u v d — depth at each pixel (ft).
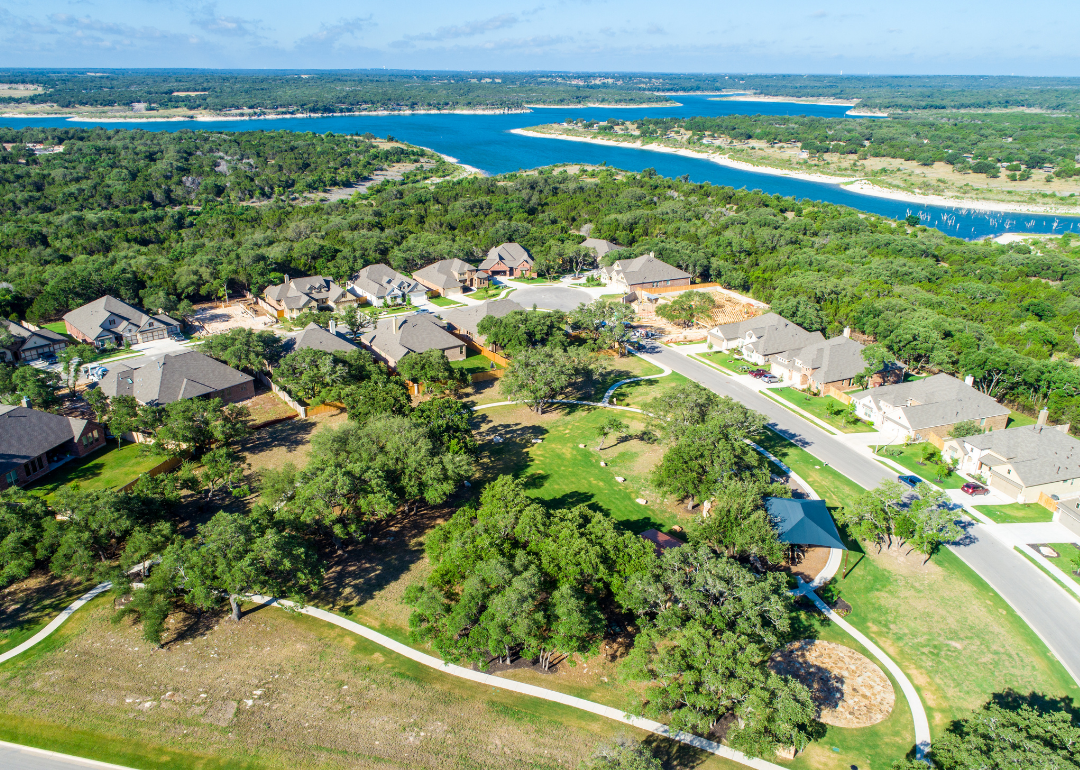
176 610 158.92
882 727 131.64
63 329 362.33
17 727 126.93
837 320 357.82
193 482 191.42
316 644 149.38
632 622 156.56
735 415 213.87
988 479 219.20
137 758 121.90
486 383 300.61
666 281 450.30
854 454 238.27
